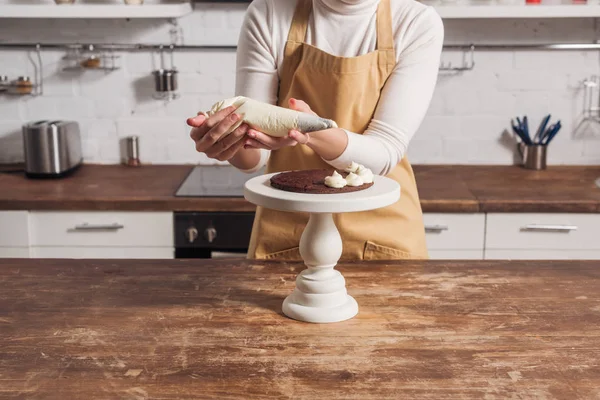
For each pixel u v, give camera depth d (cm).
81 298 155
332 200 136
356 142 169
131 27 338
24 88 335
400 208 197
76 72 342
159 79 332
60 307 150
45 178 316
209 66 341
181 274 170
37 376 121
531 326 140
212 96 344
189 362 126
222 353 129
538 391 116
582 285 163
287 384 118
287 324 141
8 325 141
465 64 338
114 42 340
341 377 121
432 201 280
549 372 122
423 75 185
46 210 286
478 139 346
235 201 281
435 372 122
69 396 115
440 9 299
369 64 185
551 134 333
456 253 287
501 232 284
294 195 140
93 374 122
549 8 298
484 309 148
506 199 282
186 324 141
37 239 288
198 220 284
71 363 126
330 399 114
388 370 123
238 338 135
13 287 161
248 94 191
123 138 349
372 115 190
